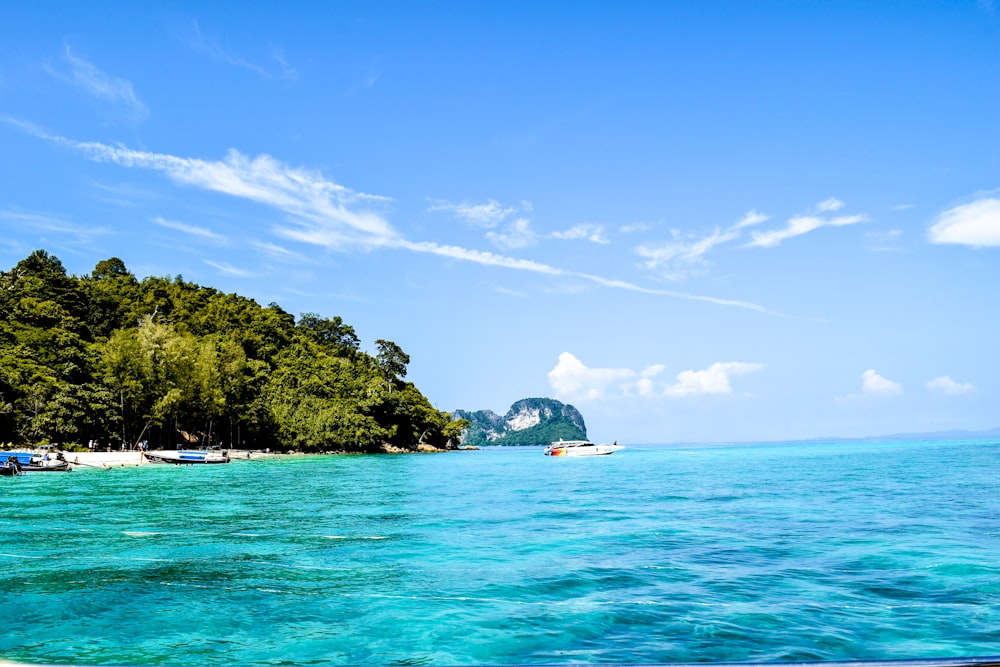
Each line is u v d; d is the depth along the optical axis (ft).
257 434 356.18
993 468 182.50
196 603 38.27
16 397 233.14
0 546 58.75
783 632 32.12
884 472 167.02
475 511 86.48
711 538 61.11
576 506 92.17
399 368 502.79
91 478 156.04
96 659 28.91
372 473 192.75
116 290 443.32
